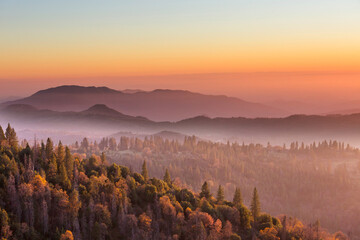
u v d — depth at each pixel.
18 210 119.50
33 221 120.00
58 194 131.88
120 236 130.38
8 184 128.00
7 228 109.81
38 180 133.50
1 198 123.19
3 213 113.06
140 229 133.00
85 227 126.12
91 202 133.00
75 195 131.38
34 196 128.38
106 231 127.06
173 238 132.38
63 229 119.44
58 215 127.50
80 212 132.38
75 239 118.44
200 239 133.62
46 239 116.12
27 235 113.94
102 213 132.25
